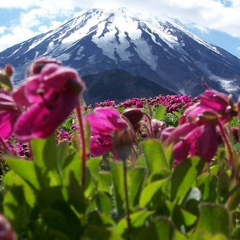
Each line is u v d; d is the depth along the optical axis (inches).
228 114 14.4
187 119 15.2
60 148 14.1
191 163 13.5
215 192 14.3
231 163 14.8
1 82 13.0
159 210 12.9
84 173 12.6
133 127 19.0
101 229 10.3
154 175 13.5
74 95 11.3
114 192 13.3
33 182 12.6
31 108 11.5
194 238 10.4
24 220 11.9
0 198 12.8
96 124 15.8
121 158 11.5
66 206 12.2
